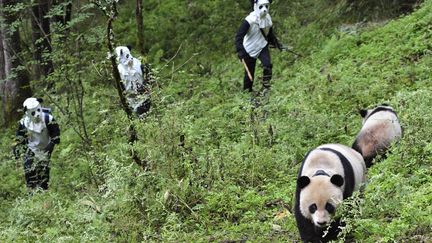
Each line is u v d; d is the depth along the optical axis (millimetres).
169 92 17031
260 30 15891
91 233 9273
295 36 20531
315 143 11625
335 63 17328
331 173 7254
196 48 22484
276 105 13891
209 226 9102
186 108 13148
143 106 11938
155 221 9461
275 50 20062
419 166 9289
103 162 11844
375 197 7934
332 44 18000
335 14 20391
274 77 18469
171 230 9039
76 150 13953
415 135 9711
